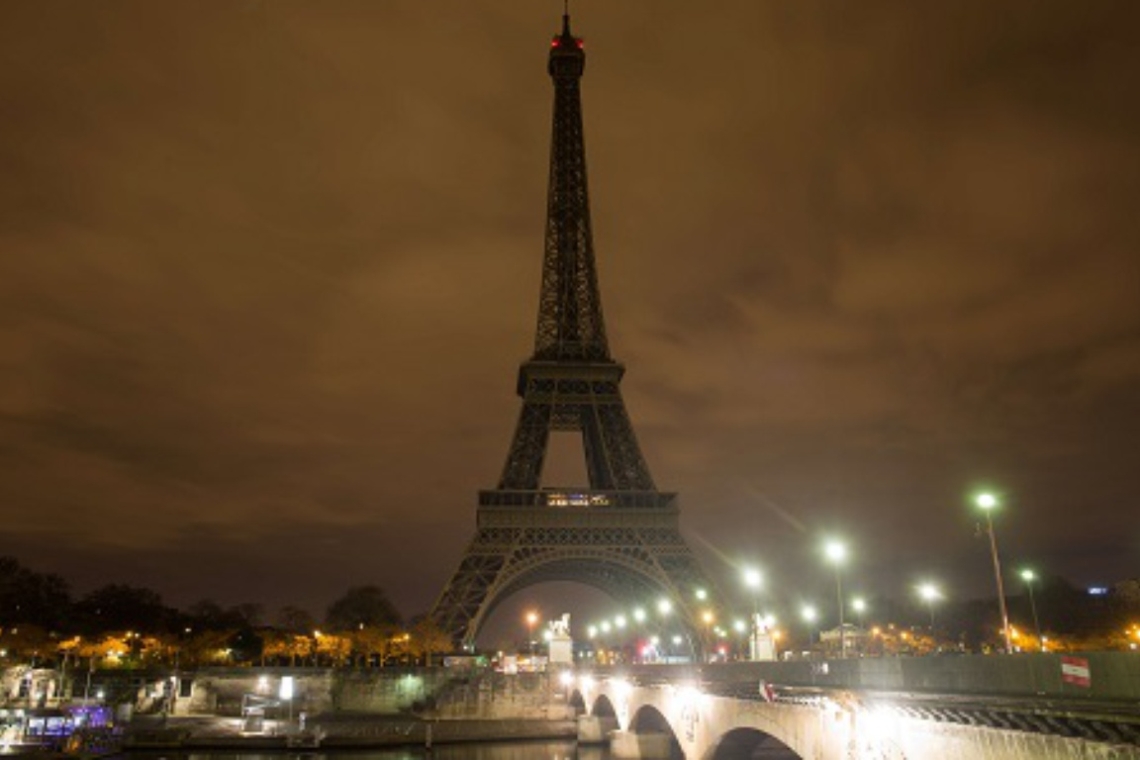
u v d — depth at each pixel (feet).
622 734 431.84
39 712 547.90
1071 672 145.59
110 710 637.30
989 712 135.54
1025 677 154.61
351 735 576.61
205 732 596.70
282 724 647.97
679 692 317.63
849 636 547.90
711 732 273.54
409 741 575.38
